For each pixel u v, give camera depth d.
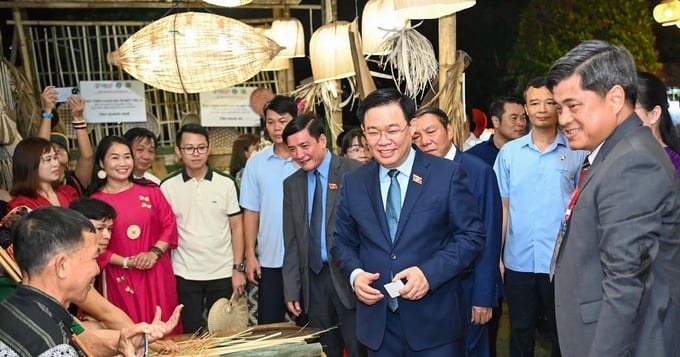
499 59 7.75
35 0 5.09
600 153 1.84
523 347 3.26
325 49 4.00
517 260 3.20
